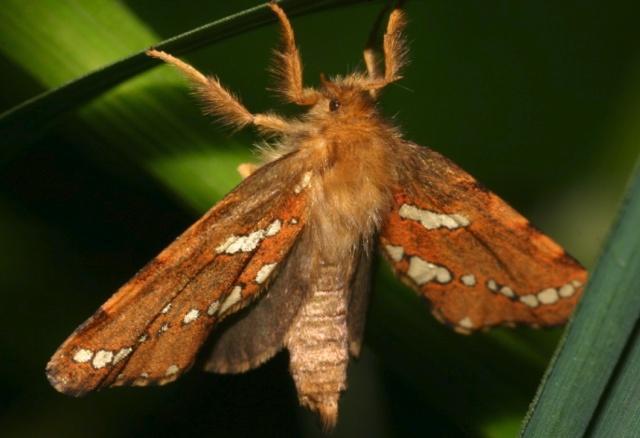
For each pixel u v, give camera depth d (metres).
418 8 0.11
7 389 0.12
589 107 0.11
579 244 0.12
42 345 0.12
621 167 0.12
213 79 0.10
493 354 0.11
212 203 0.10
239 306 0.10
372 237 0.11
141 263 0.12
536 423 0.10
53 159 0.12
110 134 0.10
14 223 0.12
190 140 0.10
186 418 0.12
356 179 0.11
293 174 0.10
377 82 0.11
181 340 0.10
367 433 0.12
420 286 0.11
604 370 0.10
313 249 0.11
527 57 0.11
